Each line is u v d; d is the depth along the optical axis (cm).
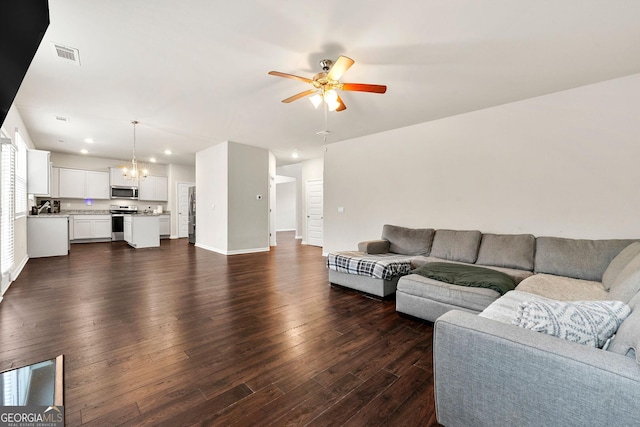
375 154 514
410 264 357
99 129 511
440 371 129
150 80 314
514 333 114
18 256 437
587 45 243
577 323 115
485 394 116
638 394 86
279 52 259
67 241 602
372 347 216
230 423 137
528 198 353
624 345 101
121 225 842
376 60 270
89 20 215
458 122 413
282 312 285
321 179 781
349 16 210
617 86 300
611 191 302
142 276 420
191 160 857
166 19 214
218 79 311
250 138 573
